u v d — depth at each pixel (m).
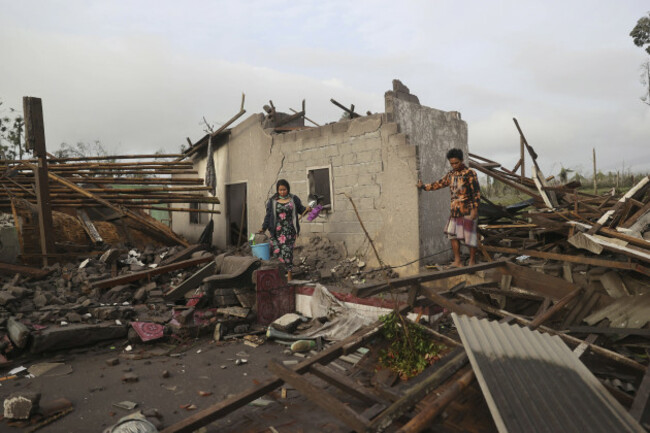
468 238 6.02
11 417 3.49
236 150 11.18
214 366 4.90
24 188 10.21
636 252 4.61
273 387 3.26
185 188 11.34
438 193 7.87
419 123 8.09
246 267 6.54
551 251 5.89
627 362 3.59
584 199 7.54
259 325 6.38
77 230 9.97
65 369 4.72
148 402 3.94
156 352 5.35
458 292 5.61
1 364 4.69
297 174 9.29
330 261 8.09
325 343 5.69
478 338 3.34
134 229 11.20
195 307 6.73
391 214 7.56
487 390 2.64
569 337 4.00
